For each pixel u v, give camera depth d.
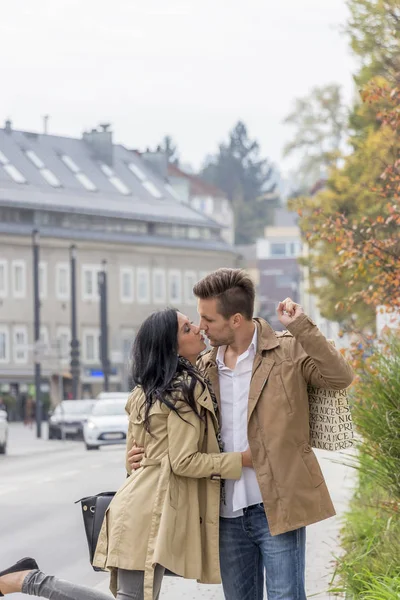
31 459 39.00
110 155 114.62
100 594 6.94
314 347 6.35
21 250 99.75
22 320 99.12
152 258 110.31
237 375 6.62
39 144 109.81
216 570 6.42
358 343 12.40
